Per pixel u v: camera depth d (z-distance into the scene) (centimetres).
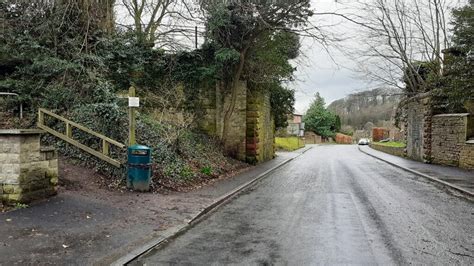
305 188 1279
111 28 1631
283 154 3366
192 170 1302
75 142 1062
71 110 1238
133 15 1764
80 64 1360
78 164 1062
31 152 766
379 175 1694
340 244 630
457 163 1894
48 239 591
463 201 1044
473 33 1600
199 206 896
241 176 1516
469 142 1755
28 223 656
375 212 890
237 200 1038
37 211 722
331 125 8200
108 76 1557
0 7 1388
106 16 1580
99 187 961
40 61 1318
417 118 2412
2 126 1152
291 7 1574
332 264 535
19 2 1376
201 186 1204
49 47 1416
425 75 2500
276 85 2245
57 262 507
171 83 1784
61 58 1422
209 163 1509
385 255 577
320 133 8000
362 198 1082
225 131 1850
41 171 793
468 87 1652
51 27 1415
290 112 2866
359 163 2419
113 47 1594
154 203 893
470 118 1809
